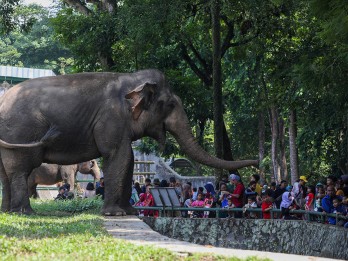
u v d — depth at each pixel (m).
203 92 33.59
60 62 77.50
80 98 21.77
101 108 21.83
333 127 34.84
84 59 34.31
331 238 18.14
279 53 31.09
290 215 21.44
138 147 42.38
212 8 29.16
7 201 21.88
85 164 37.75
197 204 24.72
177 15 28.70
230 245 22.02
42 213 22.91
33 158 21.53
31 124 21.52
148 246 11.46
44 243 11.94
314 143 37.78
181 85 33.59
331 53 22.91
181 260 10.01
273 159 41.19
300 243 19.94
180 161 50.47
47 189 41.69
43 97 21.70
